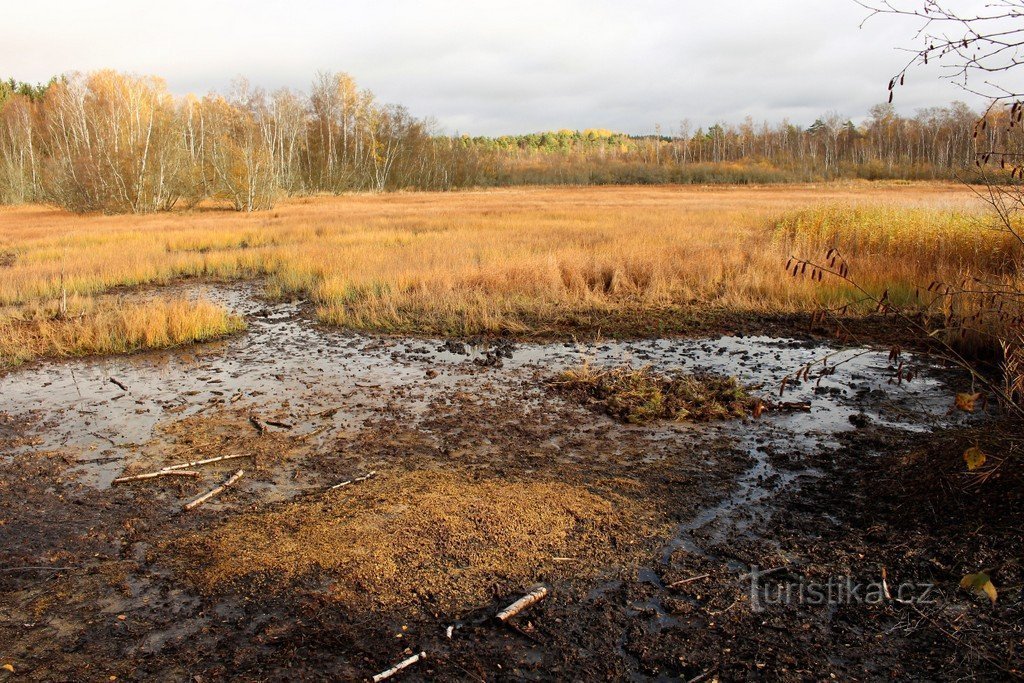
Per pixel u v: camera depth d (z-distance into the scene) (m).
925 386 7.19
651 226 22.05
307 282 14.78
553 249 16.22
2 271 16.19
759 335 9.80
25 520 4.63
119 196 40.66
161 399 7.40
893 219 14.77
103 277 15.61
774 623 3.35
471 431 6.16
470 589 3.68
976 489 4.16
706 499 4.71
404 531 4.23
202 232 24.67
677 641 3.24
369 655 3.19
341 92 69.62
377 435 6.11
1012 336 7.08
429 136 77.62
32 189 54.88
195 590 3.74
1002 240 11.06
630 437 5.96
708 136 117.75
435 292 12.46
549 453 5.60
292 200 53.53
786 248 14.41
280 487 5.05
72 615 3.56
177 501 4.87
